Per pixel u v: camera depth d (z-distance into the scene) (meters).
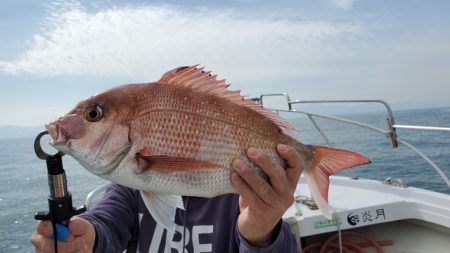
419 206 1.28
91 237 0.57
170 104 0.55
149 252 0.73
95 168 0.54
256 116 0.59
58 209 0.47
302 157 0.63
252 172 0.52
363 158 0.62
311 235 1.33
